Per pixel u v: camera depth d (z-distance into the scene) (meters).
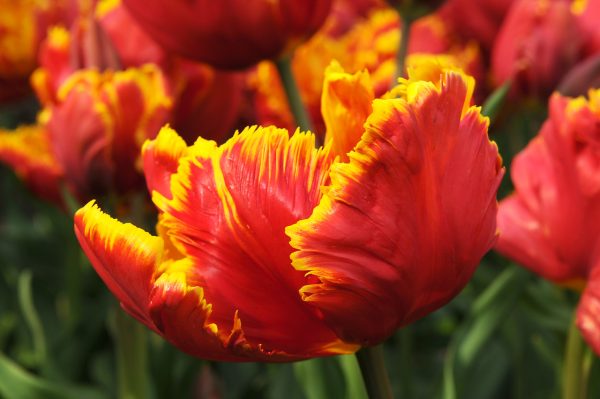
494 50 0.82
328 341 0.54
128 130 0.73
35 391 0.80
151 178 0.54
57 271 1.14
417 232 0.52
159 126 0.74
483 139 0.53
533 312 0.82
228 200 0.52
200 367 0.87
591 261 0.62
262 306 0.53
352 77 0.52
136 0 0.68
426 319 1.02
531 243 0.64
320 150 0.52
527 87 0.80
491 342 0.95
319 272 0.51
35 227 1.24
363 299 0.52
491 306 0.76
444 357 1.01
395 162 0.51
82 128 0.73
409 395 0.89
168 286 0.51
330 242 0.51
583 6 0.79
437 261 0.52
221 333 0.53
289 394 0.90
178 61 0.75
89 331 1.03
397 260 0.52
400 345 0.90
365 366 0.55
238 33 0.68
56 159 0.76
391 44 0.79
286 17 0.68
